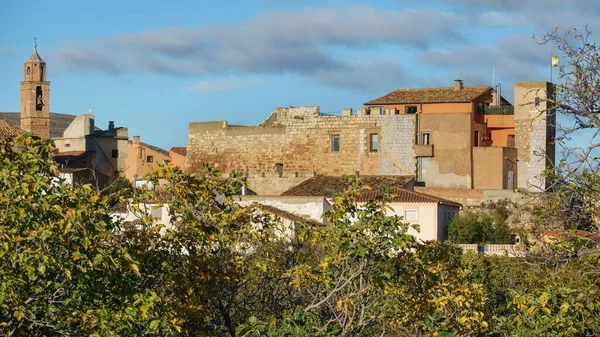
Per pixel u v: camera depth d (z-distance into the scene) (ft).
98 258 76.28
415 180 378.53
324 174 397.39
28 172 81.71
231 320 96.37
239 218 94.38
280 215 255.91
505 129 389.39
